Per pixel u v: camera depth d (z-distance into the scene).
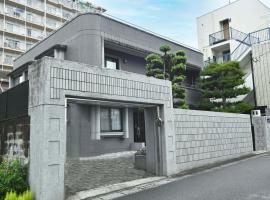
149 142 8.14
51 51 13.37
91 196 5.84
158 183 6.86
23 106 6.19
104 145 12.16
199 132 9.20
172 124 8.09
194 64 17.38
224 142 10.36
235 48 18.89
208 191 5.68
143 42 14.19
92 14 12.09
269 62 17.44
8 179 5.33
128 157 10.89
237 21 24.03
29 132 5.84
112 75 6.76
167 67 12.56
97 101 6.55
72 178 7.35
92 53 11.73
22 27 38.31
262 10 22.47
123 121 13.16
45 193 5.17
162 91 8.00
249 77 18.19
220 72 14.88
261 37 20.41
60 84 5.68
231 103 15.01
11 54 36.09
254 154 11.65
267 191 5.41
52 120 5.45
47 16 42.09
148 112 8.23
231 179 6.73
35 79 5.75
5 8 37.09
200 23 26.72
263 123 13.01
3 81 19.86
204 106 15.52
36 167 5.34
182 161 8.27
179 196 5.44
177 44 16.41
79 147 11.24
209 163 9.37
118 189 6.36
